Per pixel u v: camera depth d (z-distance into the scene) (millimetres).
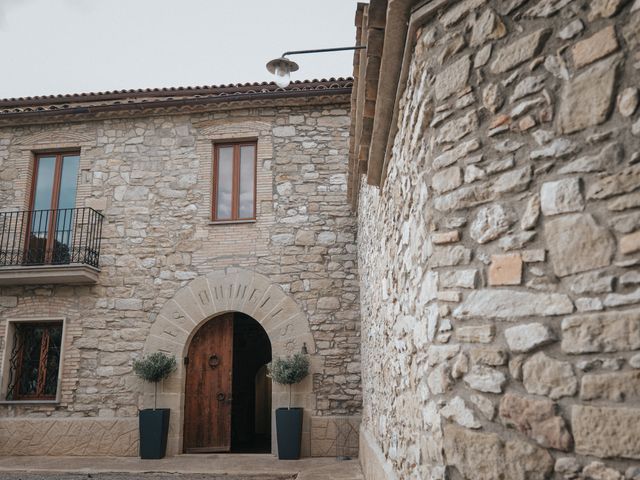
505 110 2338
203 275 8875
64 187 9633
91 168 9422
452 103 2584
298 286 8688
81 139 9562
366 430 6816
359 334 8461
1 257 9086
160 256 9000
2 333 8945
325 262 8750
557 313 2035
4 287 9102
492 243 2309
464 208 2453
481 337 2266
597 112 2025
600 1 2068
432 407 2561
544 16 2252
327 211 8922
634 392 1807
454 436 2311
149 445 8023
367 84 3934
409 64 3176
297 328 8539
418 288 2977
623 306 1882
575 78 2111
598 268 1959
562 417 1955
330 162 9070
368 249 6434
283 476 6863
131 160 9391
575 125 2086
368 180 4945
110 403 8562
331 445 8062
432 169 2660
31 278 8742
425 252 2771
